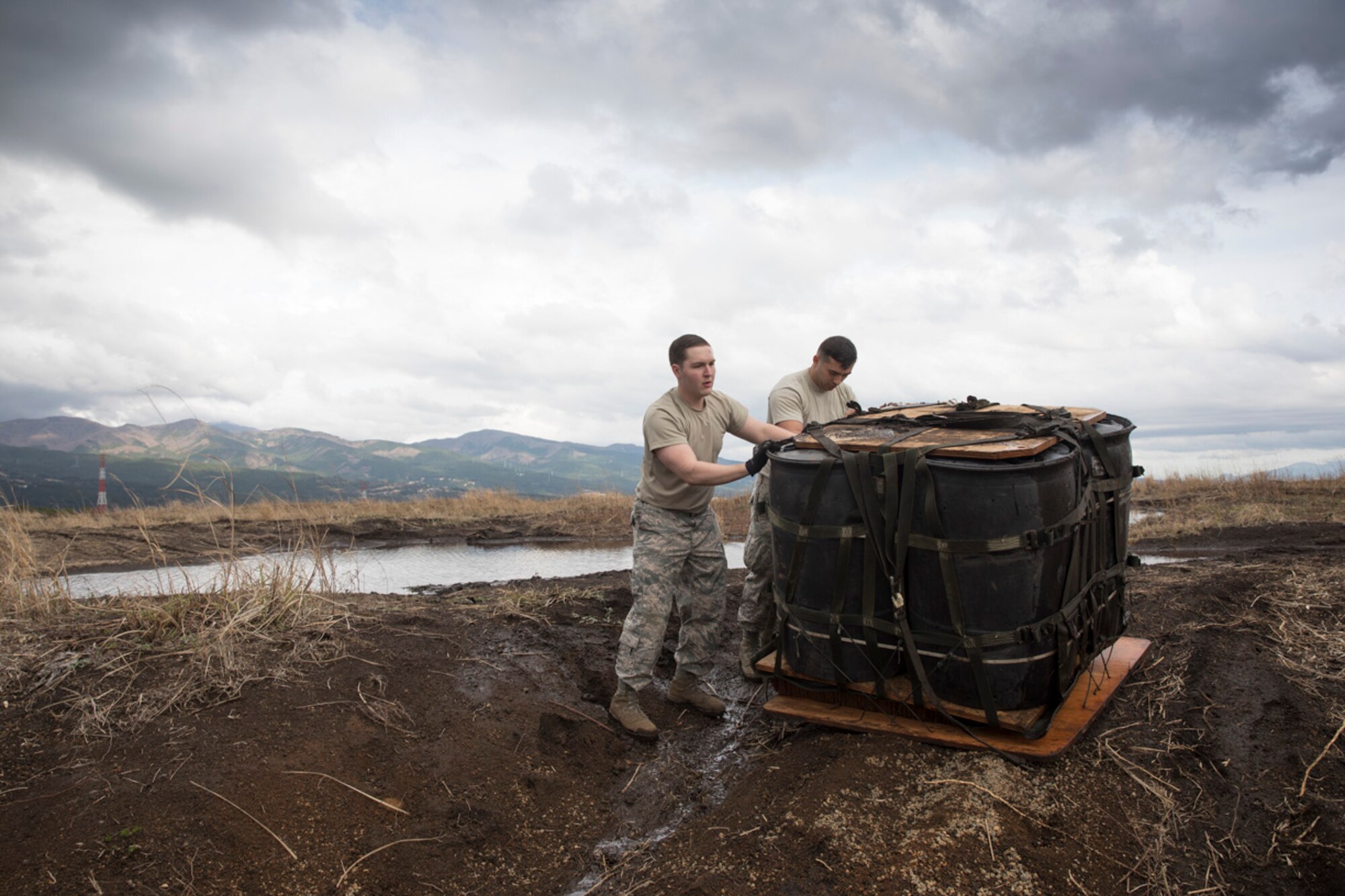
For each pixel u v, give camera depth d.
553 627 5.10
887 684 3.15
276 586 4.49
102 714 3.19
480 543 12.58
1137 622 4.79
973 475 2.75
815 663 3.28
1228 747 3.28
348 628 4.38
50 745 3.02
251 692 3.51
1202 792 3.01
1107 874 2.58
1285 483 14.24
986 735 3.02
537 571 9.58
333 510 14.23
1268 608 4.79
